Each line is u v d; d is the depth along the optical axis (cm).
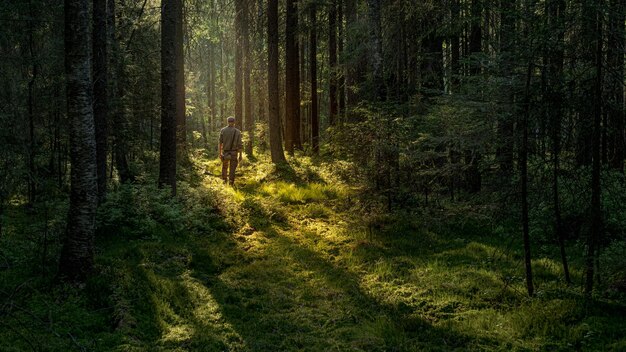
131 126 1458
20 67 969
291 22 2027
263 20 2088
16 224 918
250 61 2631
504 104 706
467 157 928
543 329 604
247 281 796
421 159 1050
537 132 707
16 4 916
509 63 694
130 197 1025
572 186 767
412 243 986
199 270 826
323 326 652
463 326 633
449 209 1024
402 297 740
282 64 2739
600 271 656
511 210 775
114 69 1329
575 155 716
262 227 1114
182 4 1847
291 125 2150
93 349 527
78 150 674
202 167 1788
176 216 1006
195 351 557
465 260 871
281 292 759
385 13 1480
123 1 1655
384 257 914
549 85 671
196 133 2527
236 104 2698
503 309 681
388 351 585
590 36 641
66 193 1094
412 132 1105
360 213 1163
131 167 1508
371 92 1352
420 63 1441
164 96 1148
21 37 986
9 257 753
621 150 870
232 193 1316
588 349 554
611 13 609
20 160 809
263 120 2856
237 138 1503
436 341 607
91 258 691
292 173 1675
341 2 1909
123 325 583
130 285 679
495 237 999
